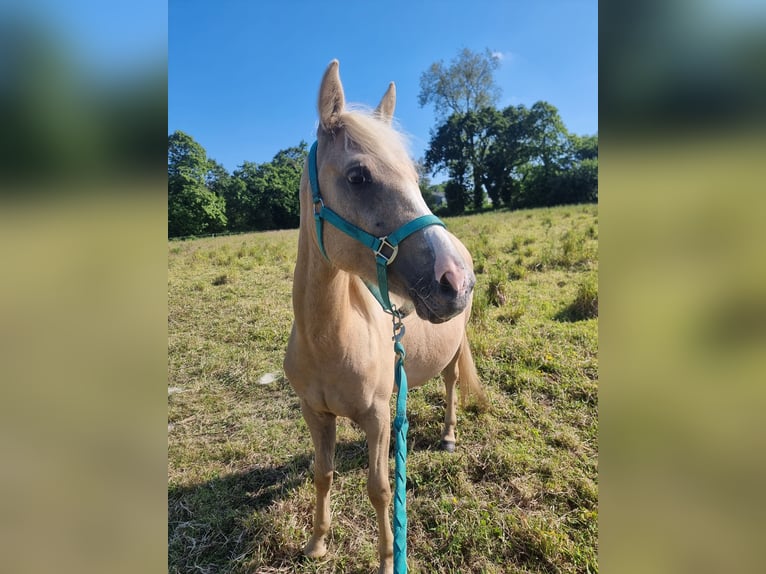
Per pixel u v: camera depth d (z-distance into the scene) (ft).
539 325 14.79
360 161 4.59
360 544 7.12
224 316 17.90
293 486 8.44
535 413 10.12
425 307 4.29
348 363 5.68
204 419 10.84
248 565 6.80
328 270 5.24
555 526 7.02
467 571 6.54
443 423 10.08
